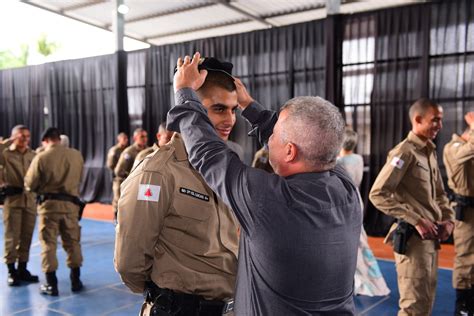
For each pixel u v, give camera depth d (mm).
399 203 2523
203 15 9930
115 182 6668
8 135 12453
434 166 2689
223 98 1354
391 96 7137
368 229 7336
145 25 10750
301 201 1060
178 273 1348
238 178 1085
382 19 7152
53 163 3986
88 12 10422
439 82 6707
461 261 3529
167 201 1354
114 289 4250
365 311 3682
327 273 1076
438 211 2619
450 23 6594
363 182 7402
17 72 12086
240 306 1146
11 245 4320
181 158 1400
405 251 2514
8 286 4309
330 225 1081
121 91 10297
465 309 3492
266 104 8578
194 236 1373
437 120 2578
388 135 7180
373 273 4066
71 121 11273
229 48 9008
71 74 11148
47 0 9734
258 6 9359
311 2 9031
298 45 8148
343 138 1118
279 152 1138
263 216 1044
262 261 1068
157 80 10031
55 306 3791
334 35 7496
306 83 8070
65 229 4121
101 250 5809
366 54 7316
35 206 4480
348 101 7512
